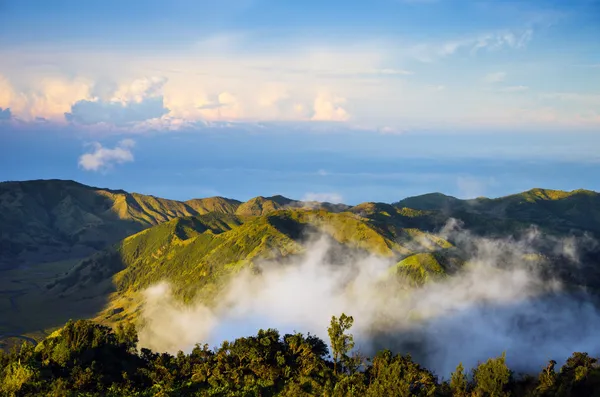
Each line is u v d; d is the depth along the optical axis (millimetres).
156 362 113188
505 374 102250
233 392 99688
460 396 101500
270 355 110062
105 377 105688
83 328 119062
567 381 104188
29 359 108875
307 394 95688
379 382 98250
